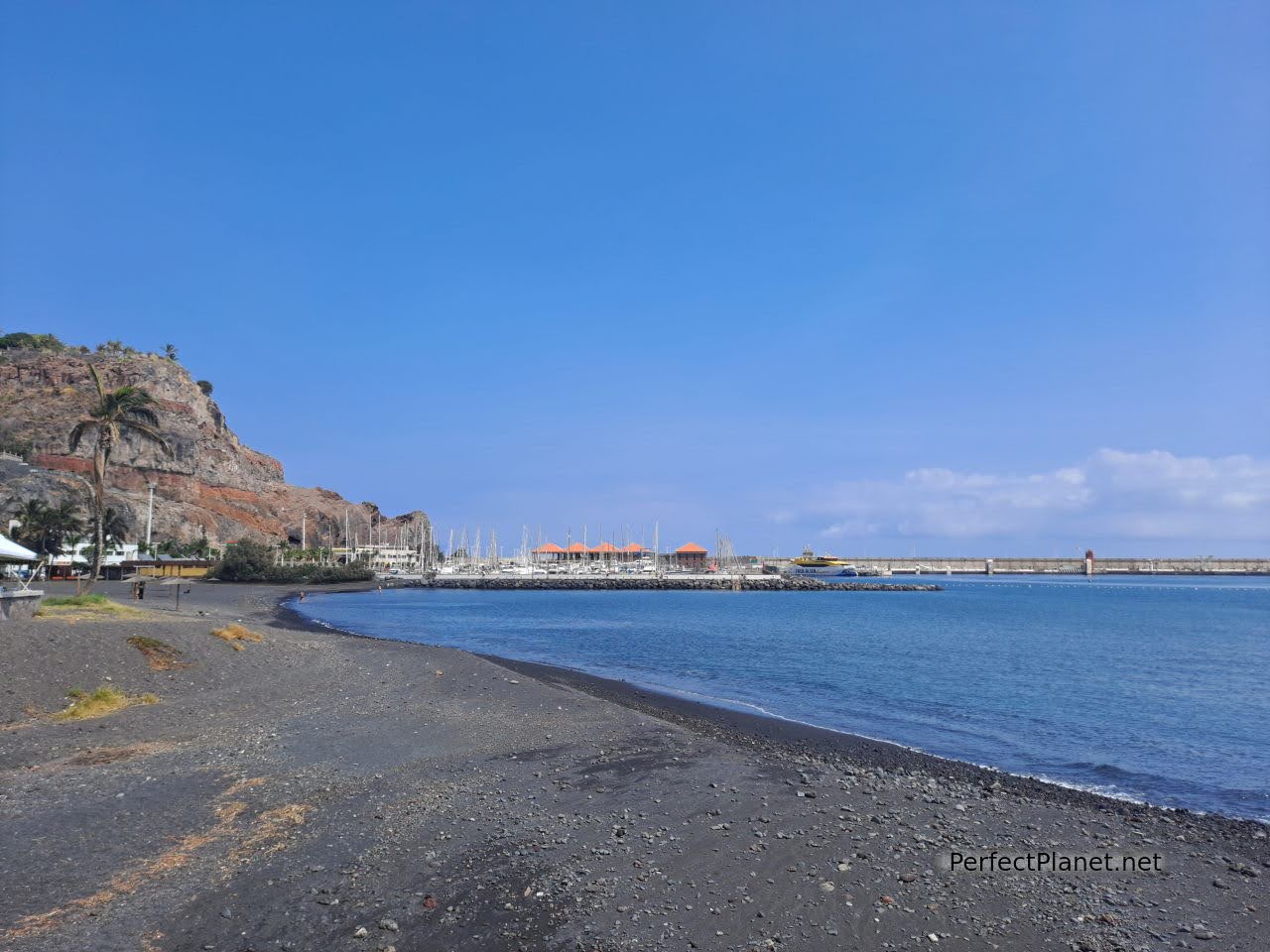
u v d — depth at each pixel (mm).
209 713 22984
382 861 12102
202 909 10305
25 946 9125
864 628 75438
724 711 28703
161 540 149625
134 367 184125
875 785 17422
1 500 117750
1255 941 10125
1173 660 48625
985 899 11273
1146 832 14891
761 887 11438
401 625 72500
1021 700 32844
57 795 14797
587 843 13117
